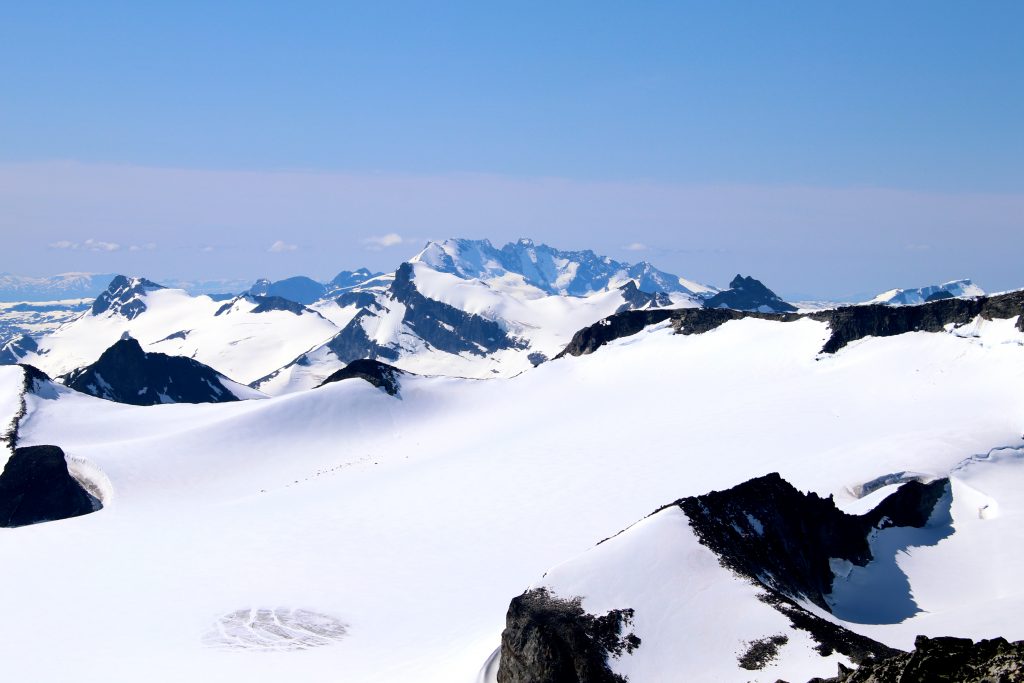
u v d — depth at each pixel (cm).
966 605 8656
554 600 7262
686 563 7488
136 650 9275
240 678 8525
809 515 9344
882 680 4866
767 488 9212
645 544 7675
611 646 6794
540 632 6925
